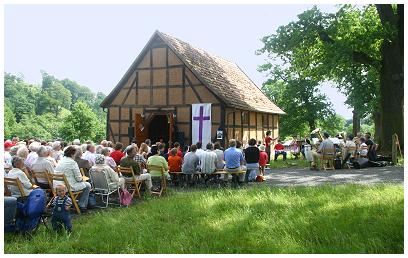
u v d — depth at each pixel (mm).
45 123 73062
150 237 6352
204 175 12711
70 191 8297
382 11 21016
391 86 20875
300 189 10039
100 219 7656
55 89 110250
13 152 10281
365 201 8047
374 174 14086
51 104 94000
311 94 39125
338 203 8039
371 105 30484
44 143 13586
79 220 7758
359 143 16984
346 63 21688
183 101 19266
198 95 18953
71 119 49812
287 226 6488
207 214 7805
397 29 20406
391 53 20828
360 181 12281
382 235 5836
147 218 7590
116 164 11414
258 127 22828
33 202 6543
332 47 20391
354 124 34094
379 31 19969
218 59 25266
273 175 14641
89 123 49875
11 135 62562
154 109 19891
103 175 8969
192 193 10219
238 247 5719
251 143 12695
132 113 20422
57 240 6312
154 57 19969
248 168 12492
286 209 7672
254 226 6750
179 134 19219
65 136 49625
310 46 22688
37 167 8797
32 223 6594
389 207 7270
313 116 38594
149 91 20031
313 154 16328
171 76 19578
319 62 22531
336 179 12984
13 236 6441
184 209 8234
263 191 9656
